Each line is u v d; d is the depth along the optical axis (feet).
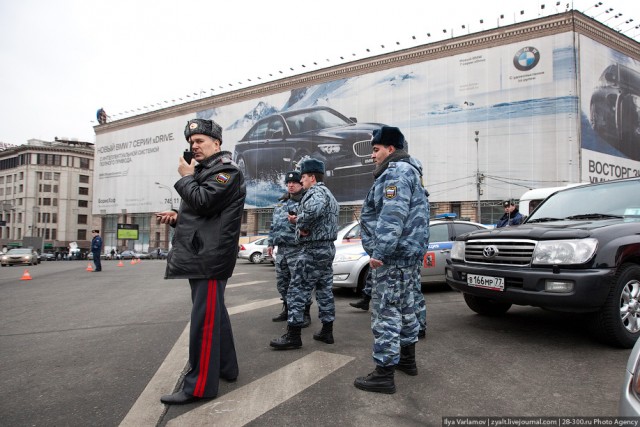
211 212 8.60
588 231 11.29
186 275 8.55
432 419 7.46
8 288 30.71
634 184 14.51
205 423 7.48
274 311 18.30
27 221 219.61
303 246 12.28
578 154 87.56
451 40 102.83
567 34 90.12
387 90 111.75
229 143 143.33
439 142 103.04
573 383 8.98
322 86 123.65
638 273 11.69
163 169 162.30
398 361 8.87
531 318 15.57
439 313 16.92
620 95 97.04
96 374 10.28
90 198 236.02
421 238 9.27
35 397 8.85
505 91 96.02
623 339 11.21
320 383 9.29
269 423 7.41
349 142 117.29
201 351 8.49
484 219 96.89
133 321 16.83
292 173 16.19
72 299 23.84
